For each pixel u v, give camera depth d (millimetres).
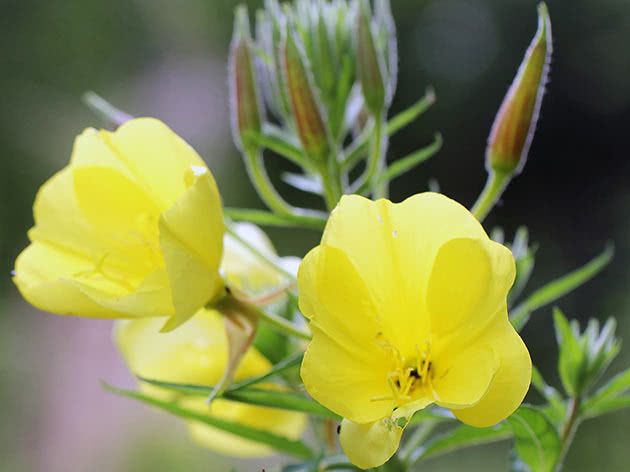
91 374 1631
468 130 2424
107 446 1433
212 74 2637
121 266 482
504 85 2406
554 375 1675
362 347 452
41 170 2266
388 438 439
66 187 488
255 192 2408
